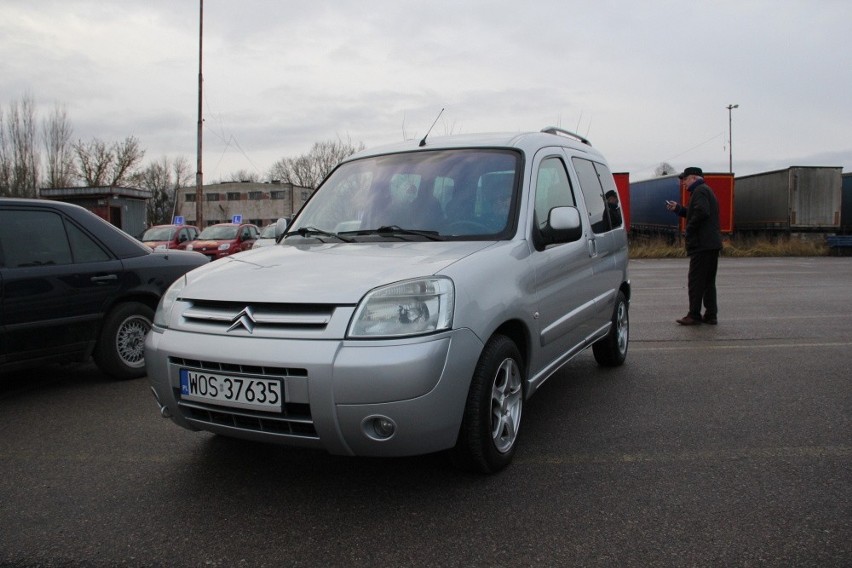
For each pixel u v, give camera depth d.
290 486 3.33
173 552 2.68
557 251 4.12
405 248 3.50
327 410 2.79
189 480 3.43
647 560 2.55
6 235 5.03
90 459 3.77
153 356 3.23
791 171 26.89
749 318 8.91
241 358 2.90
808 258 24.88
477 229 3.75
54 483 3.43
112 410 4.80
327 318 2.86
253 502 3.15
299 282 3.07
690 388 5.19
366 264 3.19
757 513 2.95
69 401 5.07
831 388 5.14
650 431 4.14
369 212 4.09
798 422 4.29
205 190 85.94
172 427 4.36
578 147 5.32
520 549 2.66
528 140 4.36
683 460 3.62
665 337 7.47
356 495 3.21
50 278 5.18
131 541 2.78
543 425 4.28
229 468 3.60
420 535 2.79
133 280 5.79
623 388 5.21
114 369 5.68
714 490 3.21
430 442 2.89
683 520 2.89
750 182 30.48
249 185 84.69
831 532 2.75
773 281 14.65
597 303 4.99
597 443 3.92
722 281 14.70
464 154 4.24
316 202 4.48
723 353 6.54
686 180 8.34
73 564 2.59
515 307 3.40
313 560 2.60
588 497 3.15
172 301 3.34
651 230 31.47
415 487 3.29
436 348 2.85
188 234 22.34
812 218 26.98
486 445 3.25
